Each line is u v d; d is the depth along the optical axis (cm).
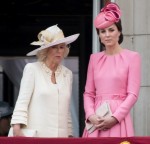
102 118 1752
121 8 2206
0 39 3578
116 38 1808
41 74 1806
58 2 3353
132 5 2205
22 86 1795
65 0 3344
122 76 1780
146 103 2173
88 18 3428
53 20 3484
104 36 1805
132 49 2198
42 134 1777
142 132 2172
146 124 2172
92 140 1705
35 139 1709
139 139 1697
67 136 1820
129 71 1784
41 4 3372
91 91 1831
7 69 3619
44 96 1784
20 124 1778
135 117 2177
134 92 1770
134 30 2200
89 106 1806
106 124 1748
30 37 3569
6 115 2519
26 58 3606
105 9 1809
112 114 1755
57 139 1708
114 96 1778
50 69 1822
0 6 3372
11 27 3531
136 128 2177
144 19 2198
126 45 2198
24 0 3344
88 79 1838
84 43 3444
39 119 1781
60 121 1798
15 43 3588
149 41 2191
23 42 3584
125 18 2205
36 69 1808
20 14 3425
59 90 1805
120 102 1775
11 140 1711
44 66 1819
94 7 2280
